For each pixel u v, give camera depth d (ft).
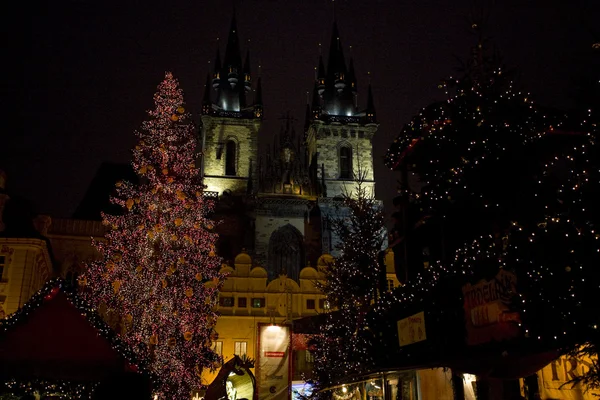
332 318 105.40
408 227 72.13
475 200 47.32
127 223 126.00
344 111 324.39
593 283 34.35
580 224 35.32
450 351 50.44
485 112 47.11
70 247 158.20
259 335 128.67
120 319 137.90
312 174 298.35
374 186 294.46
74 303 54.65
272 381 125.70
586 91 35.27
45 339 54.49
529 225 39.96
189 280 124.47
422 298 55.93
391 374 69.46
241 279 149.07
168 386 111.96
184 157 131.03
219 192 280.10
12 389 54.08
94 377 55.42
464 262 48.37
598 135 35.42
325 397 97.09
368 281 105.91
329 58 336.90
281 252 261.85
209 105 295.07
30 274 118.83
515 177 45.29
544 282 36.52
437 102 57.98
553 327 36.37
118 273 120.06
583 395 48.24
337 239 257.55
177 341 119.75
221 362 124.88
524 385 51.72
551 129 45.27
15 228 122.93
